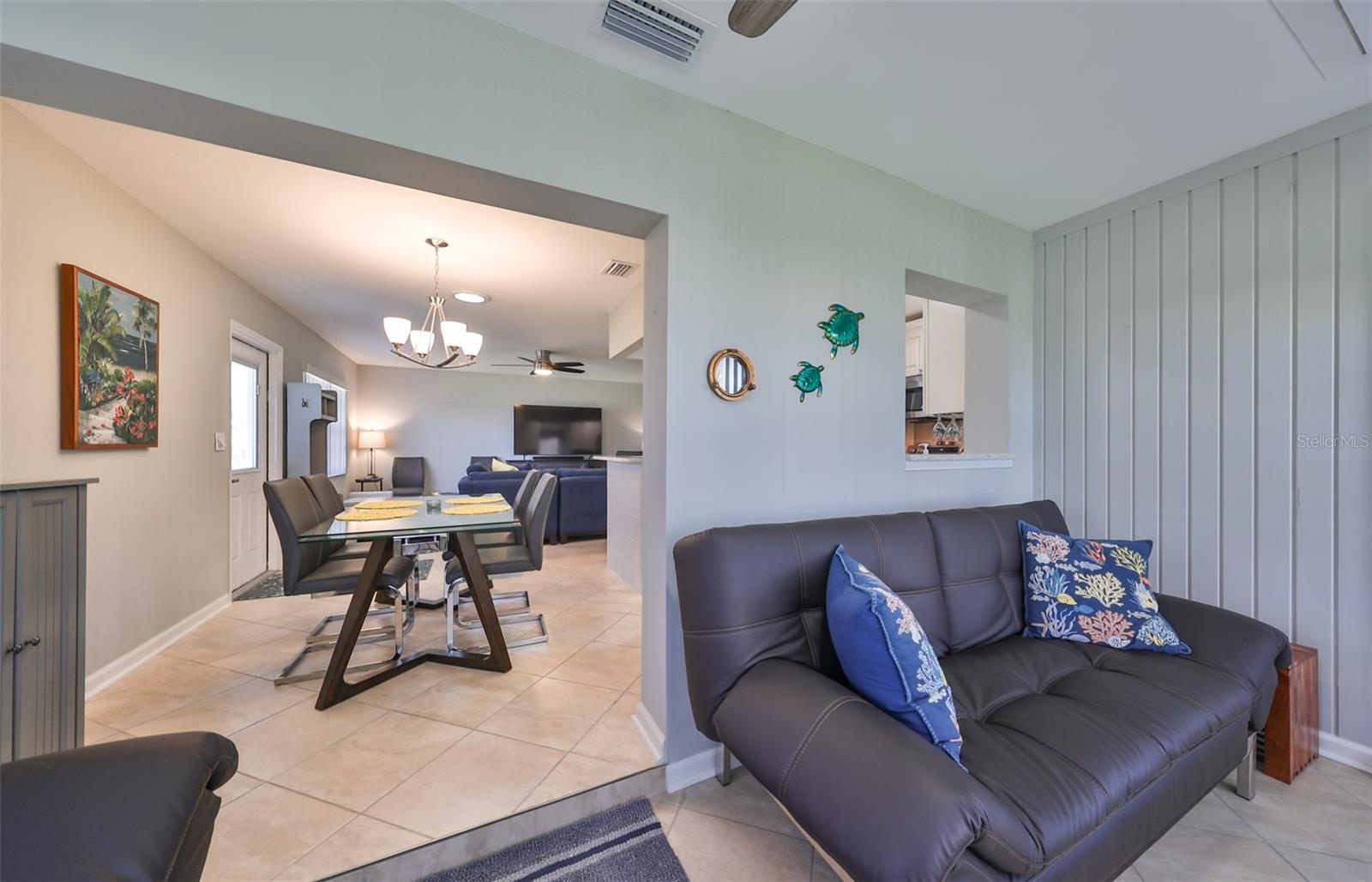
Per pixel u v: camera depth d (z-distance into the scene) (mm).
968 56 1521
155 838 604
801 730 1036
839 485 1999
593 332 5352
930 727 1044
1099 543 1894
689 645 1367
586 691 2049
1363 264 1719
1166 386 2211
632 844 1358
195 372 2844
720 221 1745
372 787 1450
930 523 1795
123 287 2254
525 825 1364
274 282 3613
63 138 1913
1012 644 1683
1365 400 1716
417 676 2184
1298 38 1436
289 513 2150
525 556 2605
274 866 1184
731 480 1759
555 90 1466
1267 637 1580
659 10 1353
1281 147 1896
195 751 739
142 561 2350
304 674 2156
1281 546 1893
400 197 2404
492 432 8336
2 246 1716
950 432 4109
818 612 1458
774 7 1134
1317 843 1402
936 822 792
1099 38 1447
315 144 1253
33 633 1190
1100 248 2445
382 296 4035
